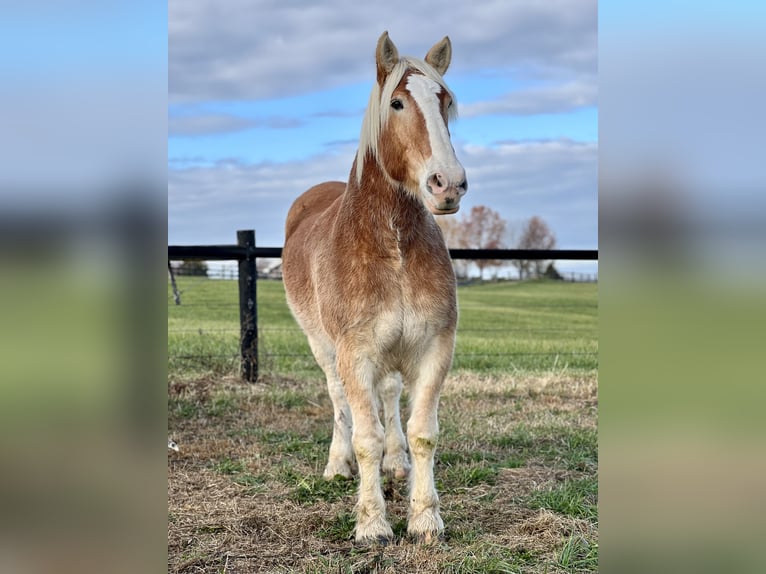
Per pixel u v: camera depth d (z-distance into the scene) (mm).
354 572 2910
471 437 4957
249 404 6047
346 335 3289
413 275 3227
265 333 10852
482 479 4055
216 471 4281
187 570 2971
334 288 3324
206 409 5867
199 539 3279
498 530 3340
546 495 3693
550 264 32031
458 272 36625
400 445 4262
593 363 8680
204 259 6789
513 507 3633
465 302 22734
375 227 3205
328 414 5809
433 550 3098
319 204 4930
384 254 3203
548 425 5266
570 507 3516
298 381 6988
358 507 3340
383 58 3234
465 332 13781
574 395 6516
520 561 2971
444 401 6207
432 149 2900
